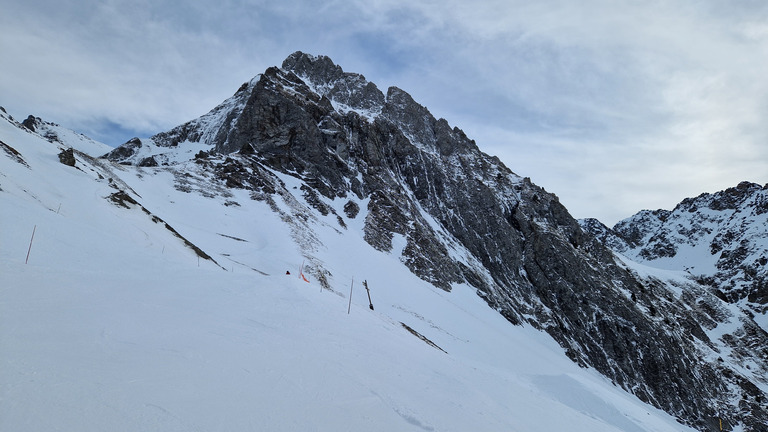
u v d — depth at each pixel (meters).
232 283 15.97
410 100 132.50
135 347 7.48
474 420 8.85
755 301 175.12
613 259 117.31
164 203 51.75
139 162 94.06
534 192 119.19
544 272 95.19
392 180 97.38
